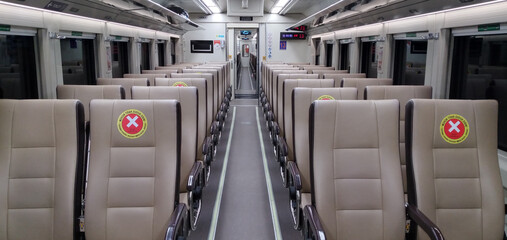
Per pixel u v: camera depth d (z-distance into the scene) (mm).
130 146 2135
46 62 4105
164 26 8922
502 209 2145
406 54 5793
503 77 3459
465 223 2139
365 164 2176
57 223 2027
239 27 12789
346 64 9156
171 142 2145
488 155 2188
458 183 2158
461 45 4125
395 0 4441
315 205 2172
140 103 2148
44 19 4012
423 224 1945
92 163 2107
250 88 16953
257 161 5523
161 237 2088
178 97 3107
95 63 5637
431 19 4441
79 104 2078
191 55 12867
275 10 12062
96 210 2076
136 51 7426
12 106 2061
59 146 2053
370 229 2135
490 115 2211
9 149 2039
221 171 5055
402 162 3254
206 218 3645
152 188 2111
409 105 2184
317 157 2186
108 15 5324
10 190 2025
